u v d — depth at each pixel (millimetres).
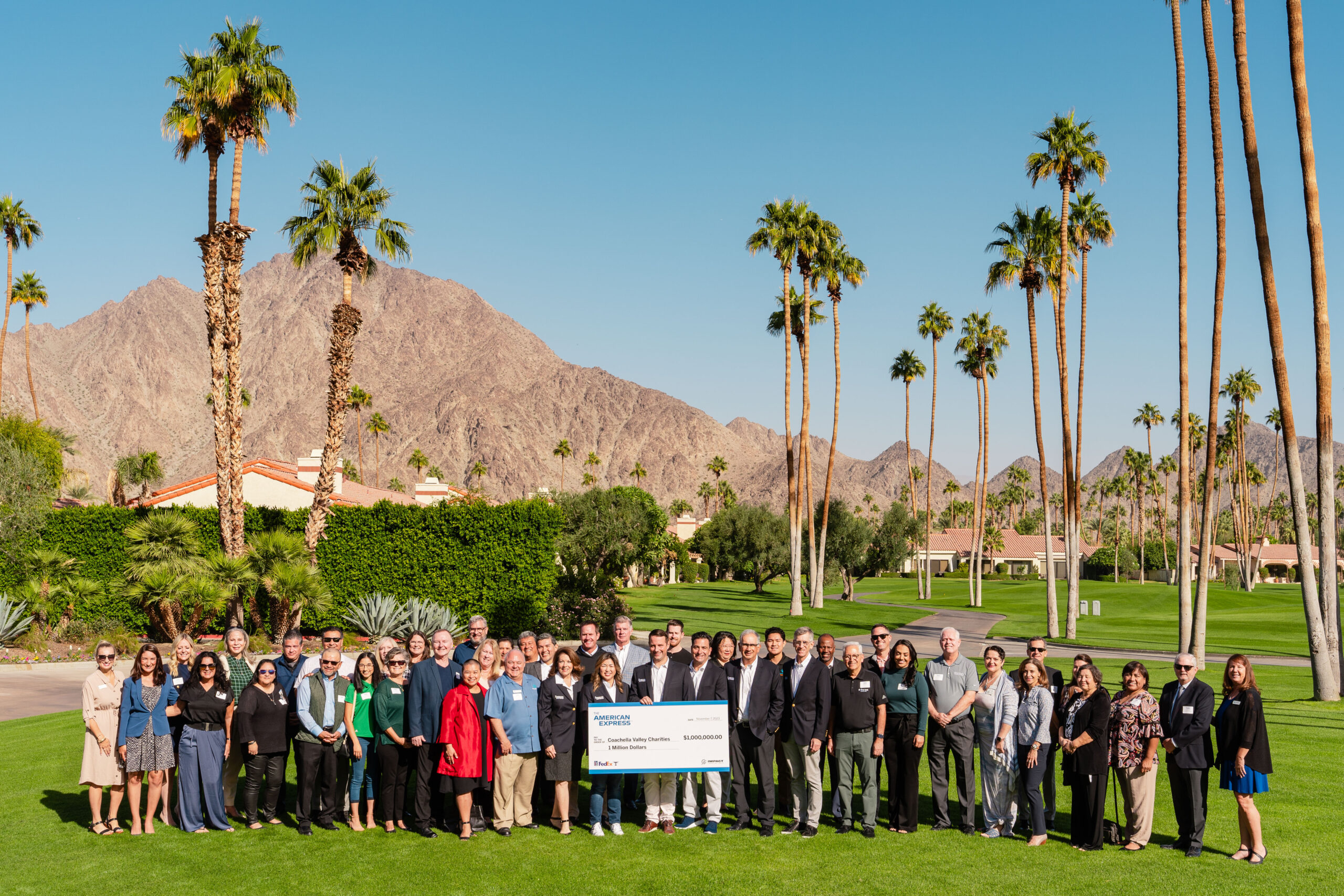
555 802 10500
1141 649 35562
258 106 30219
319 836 9953
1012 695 9828
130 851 9375
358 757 10039
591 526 45938
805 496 59094
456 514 30750
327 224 30234
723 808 11250
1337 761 13336
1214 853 9188
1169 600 72750
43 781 12406
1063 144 41438
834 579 72938
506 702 10102
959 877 8523
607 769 9938
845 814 10094
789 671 10336
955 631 10133
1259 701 8977
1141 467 132875
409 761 10250
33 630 28250
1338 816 10492
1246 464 133000
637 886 8375
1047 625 44969
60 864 8945
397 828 10297
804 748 9992
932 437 80062
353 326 31188
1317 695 20312
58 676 24078
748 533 74062
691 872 8742
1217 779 12469
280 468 44812
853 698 9961
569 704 10227
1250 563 99875
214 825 10117
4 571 31688
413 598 29250
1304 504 20859
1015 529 173250
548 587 30812
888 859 9078
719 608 56219
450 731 9805
